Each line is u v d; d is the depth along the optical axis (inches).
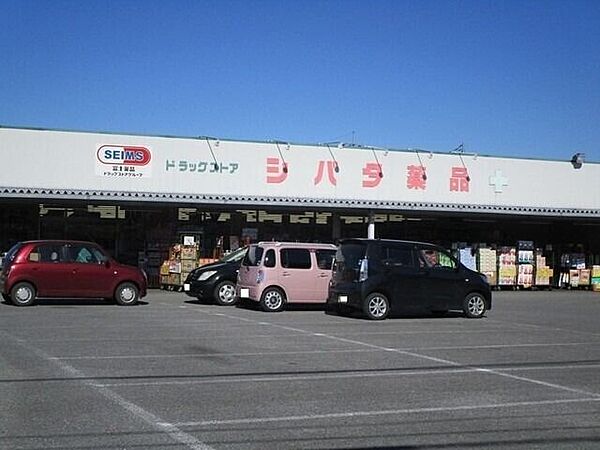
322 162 1110.4
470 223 1309.1
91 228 1102.4
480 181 1205.7
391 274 730.2
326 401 344.5
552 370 439.5
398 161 1153.4
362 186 1130.7
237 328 626.2
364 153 1133.1
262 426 297.3
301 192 1098.1
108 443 268.8
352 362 456.1
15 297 780.6
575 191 1269.7
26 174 979.3
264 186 1080.8
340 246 757.3
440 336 600.7
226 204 1073.5
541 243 1369.3
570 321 744.3
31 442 267.7
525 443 278.7
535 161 1244.5
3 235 1070.4
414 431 293.6
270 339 557.9
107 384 374.9
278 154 1088.8
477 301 767.1
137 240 1117.7
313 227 1189.1
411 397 356.5
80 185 999.6
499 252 1259.8
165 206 1103.6
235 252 902.4
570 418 319.6
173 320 679.1
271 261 788.6
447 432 293.0
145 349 494.3
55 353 468.8
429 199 1170.6
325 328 642.2
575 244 1393.9
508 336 608.4
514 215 1248.2
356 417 314.7
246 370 421.7
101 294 812.6
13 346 495.8
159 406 328.8
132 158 1021.8
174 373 408.5
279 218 1165.1
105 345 508.7
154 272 1115.9
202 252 1106.1
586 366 456.1
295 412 321.7
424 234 1269.7
